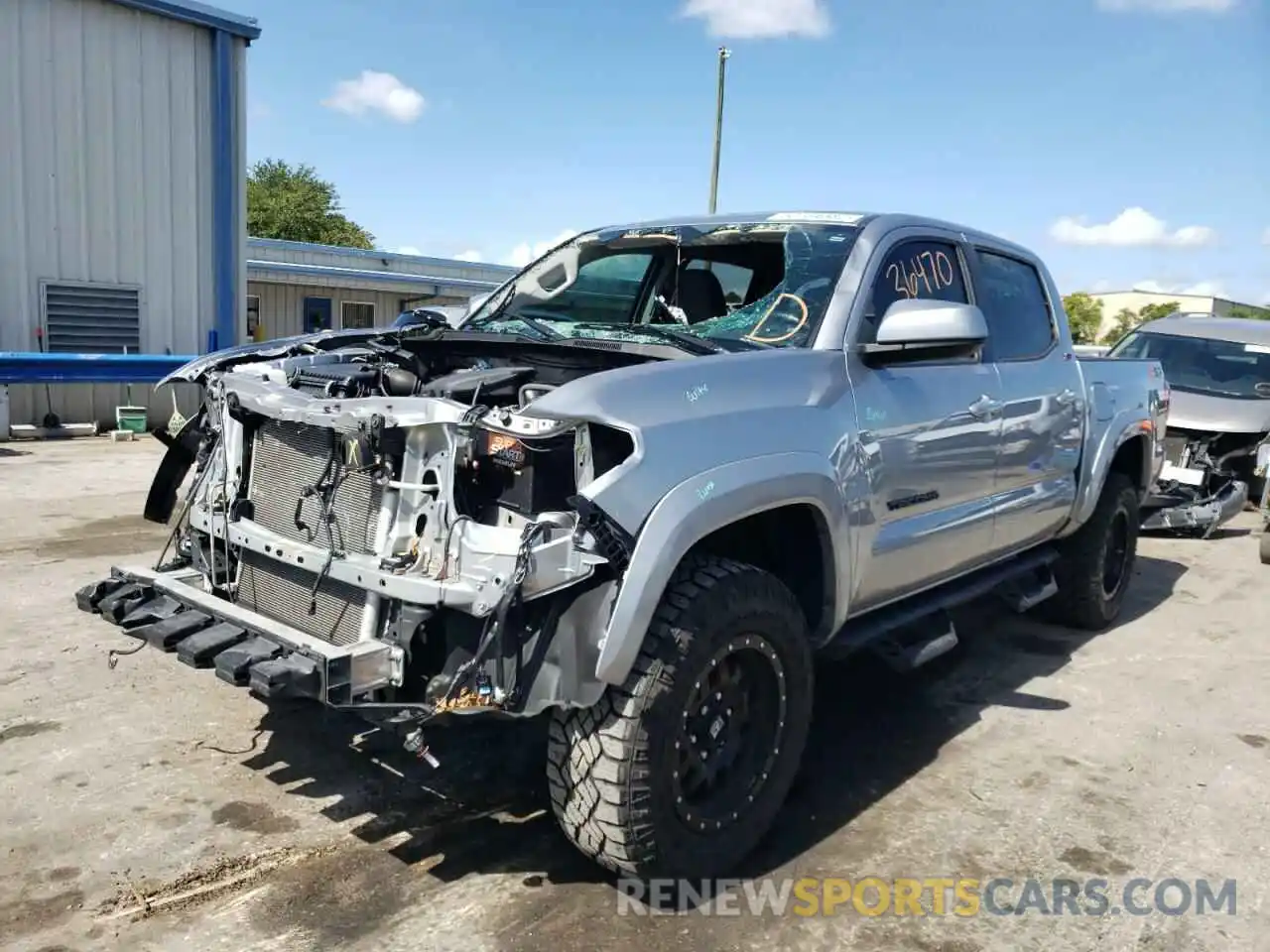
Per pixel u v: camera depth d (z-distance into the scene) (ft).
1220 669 17.28
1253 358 33.17
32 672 14.52
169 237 45.70
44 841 10.24
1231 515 28.32
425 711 8.45
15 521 23.72
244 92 47.19
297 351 13.10
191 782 11.60
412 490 9.09
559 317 14.46
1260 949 9.23
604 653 8.53
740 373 10.30
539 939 8.98
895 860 10.62
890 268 12.82
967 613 20.22
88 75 42.55
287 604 10.23
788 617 10.20
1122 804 12.07
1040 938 9.31
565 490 8.88
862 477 11.28
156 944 8.70
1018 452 14.71
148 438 39.88
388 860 10.21
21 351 42.04
